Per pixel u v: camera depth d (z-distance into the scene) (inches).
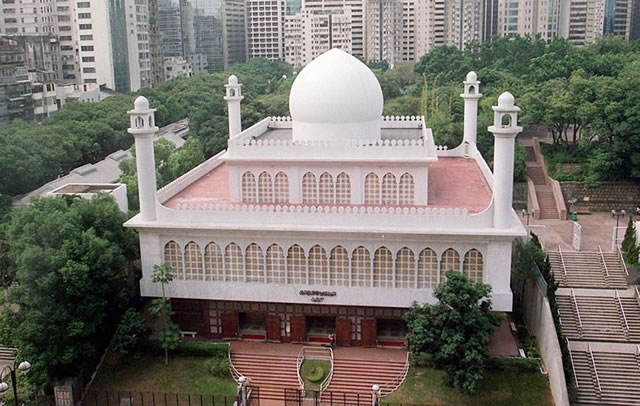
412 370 2154.3
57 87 5757.9
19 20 7450.8
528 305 2439.7
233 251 2279.8
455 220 2145.7
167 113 5600.4
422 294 2203.5
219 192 2608.3
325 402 2049.7
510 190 2117.4
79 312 2118.6
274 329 2347.4
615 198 3609.7
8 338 2137.1
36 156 3708.2
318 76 2507.4
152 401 2101.4
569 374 2182.6
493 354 2235.5
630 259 2753.4
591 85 3718.0
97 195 2583.7
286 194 2427.4
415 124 3024.1
